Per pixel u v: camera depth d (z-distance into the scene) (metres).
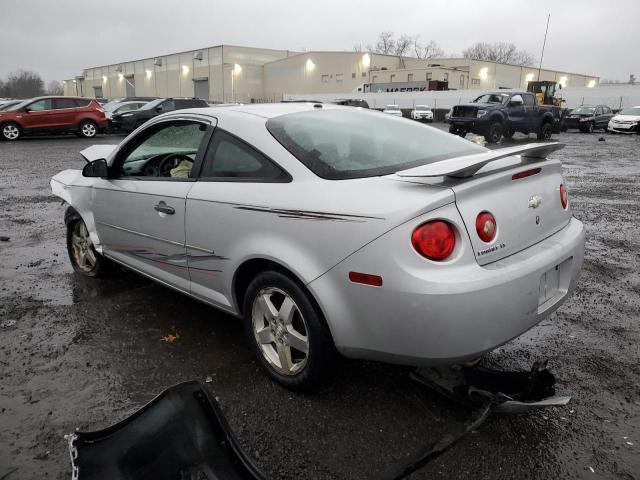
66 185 4.40
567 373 3.03
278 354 2.79
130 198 3.54
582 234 2.90
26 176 10.95
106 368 3.07
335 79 62.00
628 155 15.86
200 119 3.21
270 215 2.61
